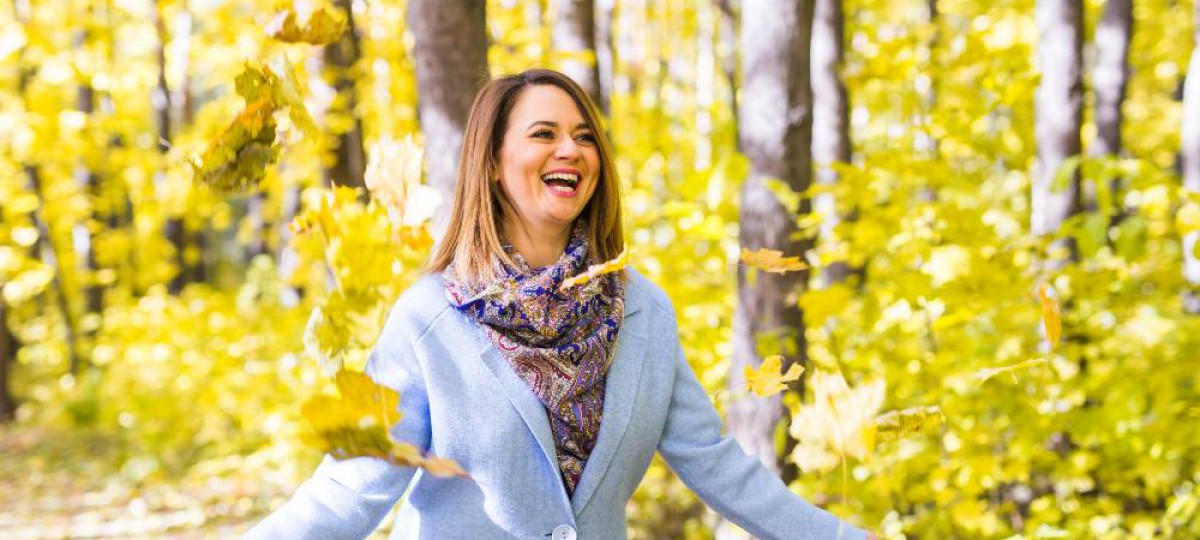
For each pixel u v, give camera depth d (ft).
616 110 23.49
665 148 19.85
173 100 37.65
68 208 31.14
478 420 4.81
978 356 11.00
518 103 5.24
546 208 5.14
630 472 5.13
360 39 18.13
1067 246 13.87
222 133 3.97
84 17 24.68
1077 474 10.39
